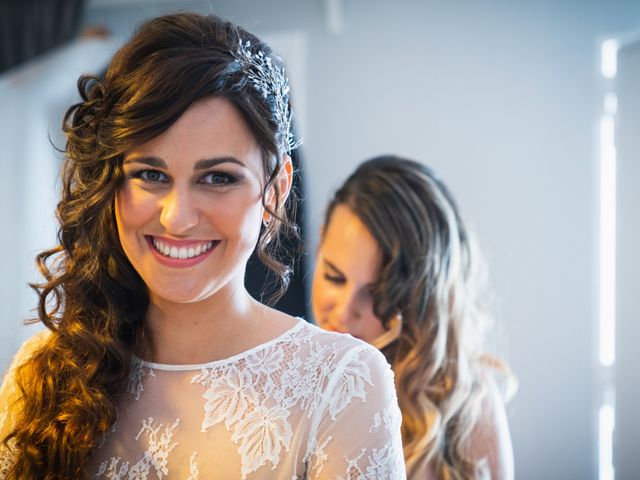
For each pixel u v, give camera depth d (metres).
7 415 1.46
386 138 4.03
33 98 4.25
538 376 3.74
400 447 1.33
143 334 1.43
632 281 3.24
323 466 1.26
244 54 1.29
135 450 1.32
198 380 1.34
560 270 3.75
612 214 3.70
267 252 1.54
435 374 2.11
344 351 1.35
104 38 4.23
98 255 1.39
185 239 1.26
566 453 3.68
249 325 1.39
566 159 3.77
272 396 1.31
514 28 3.88
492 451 2.10
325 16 4.12
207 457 1.28
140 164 1.24
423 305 2.10
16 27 4.03
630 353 3.22
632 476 3.19
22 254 4.20
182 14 1.30
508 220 3.83
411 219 2.12
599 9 3.75
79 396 1.34
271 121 1.31
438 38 3.99
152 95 1.19
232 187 1.26
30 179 4.24
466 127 3.92
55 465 1.33
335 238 2.15
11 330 4.12
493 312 3.77
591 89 3.75
